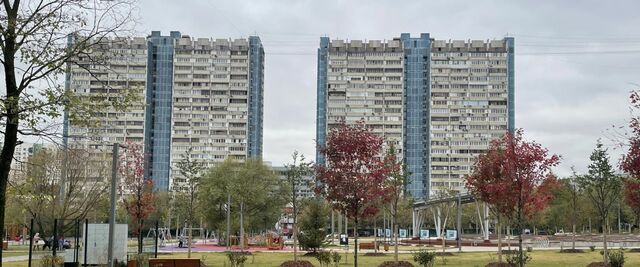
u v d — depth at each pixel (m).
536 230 121.06
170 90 129.62
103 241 31.52
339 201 27.09
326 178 27.05
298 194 60.06
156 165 126.50
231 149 130.00
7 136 18.03
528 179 26.48
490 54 133.62
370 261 39.97
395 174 35.41
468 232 137.50
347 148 26.70
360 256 47.00
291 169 47.25
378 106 134.25
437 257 44.09
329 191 27.30
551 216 93.62
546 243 67.19
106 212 54.31
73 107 18.30
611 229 119.12
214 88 130.75
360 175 26.83
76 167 45.69
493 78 133.12
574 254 48.34
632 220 89.81
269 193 74.62
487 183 30.95
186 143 129.00
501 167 29.12
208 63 130.75
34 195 23.53
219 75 131.00
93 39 19.81
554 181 28.58
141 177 40.47
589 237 77.38
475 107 132.88
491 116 132.38
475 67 133.25
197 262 28.64
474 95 132.88
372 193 26.98
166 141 128.00
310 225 47.72
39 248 63.69
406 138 133.38
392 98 134.38
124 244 31.66
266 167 75.88
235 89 131.25
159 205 74.06
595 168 34.38
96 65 19.83
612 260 30.25
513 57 133.75
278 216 79.56
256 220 73.69
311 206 48.34
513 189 26.91
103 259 31.30
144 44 125.25
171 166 126.88
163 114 128.38
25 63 18.14
